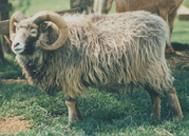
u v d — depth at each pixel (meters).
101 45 3.54
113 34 3.57
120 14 3.68
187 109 3.89
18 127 3.70
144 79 3.59
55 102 4.05
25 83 4.58
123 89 3.67
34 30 3.41
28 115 3.86
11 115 3.89
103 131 3.49
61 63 3.51
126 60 3.53
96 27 3.61
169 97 3.67
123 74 3.56
